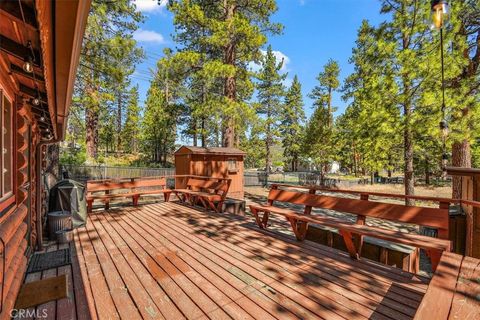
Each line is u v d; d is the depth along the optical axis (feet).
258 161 130.11
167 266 9.96
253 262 10.16
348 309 6.91
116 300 7.63
